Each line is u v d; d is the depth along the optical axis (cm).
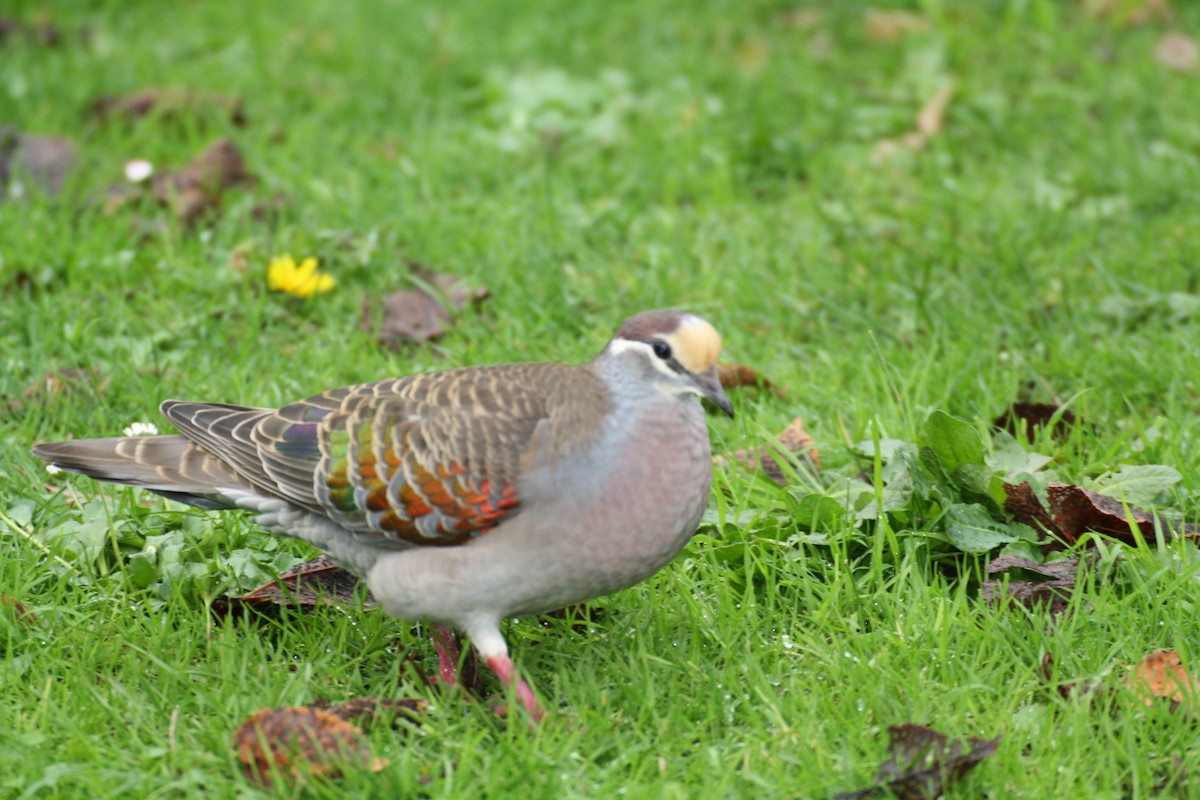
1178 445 989
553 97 1666
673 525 773
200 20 1864
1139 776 727
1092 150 1503
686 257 1334
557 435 760
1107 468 962
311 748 727
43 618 859
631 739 761
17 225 1324
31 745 746
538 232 1359
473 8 1895
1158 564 862
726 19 1892
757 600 893
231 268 1286
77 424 1080
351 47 1770
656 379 769
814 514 912
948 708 773
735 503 945
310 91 1683
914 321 1220
